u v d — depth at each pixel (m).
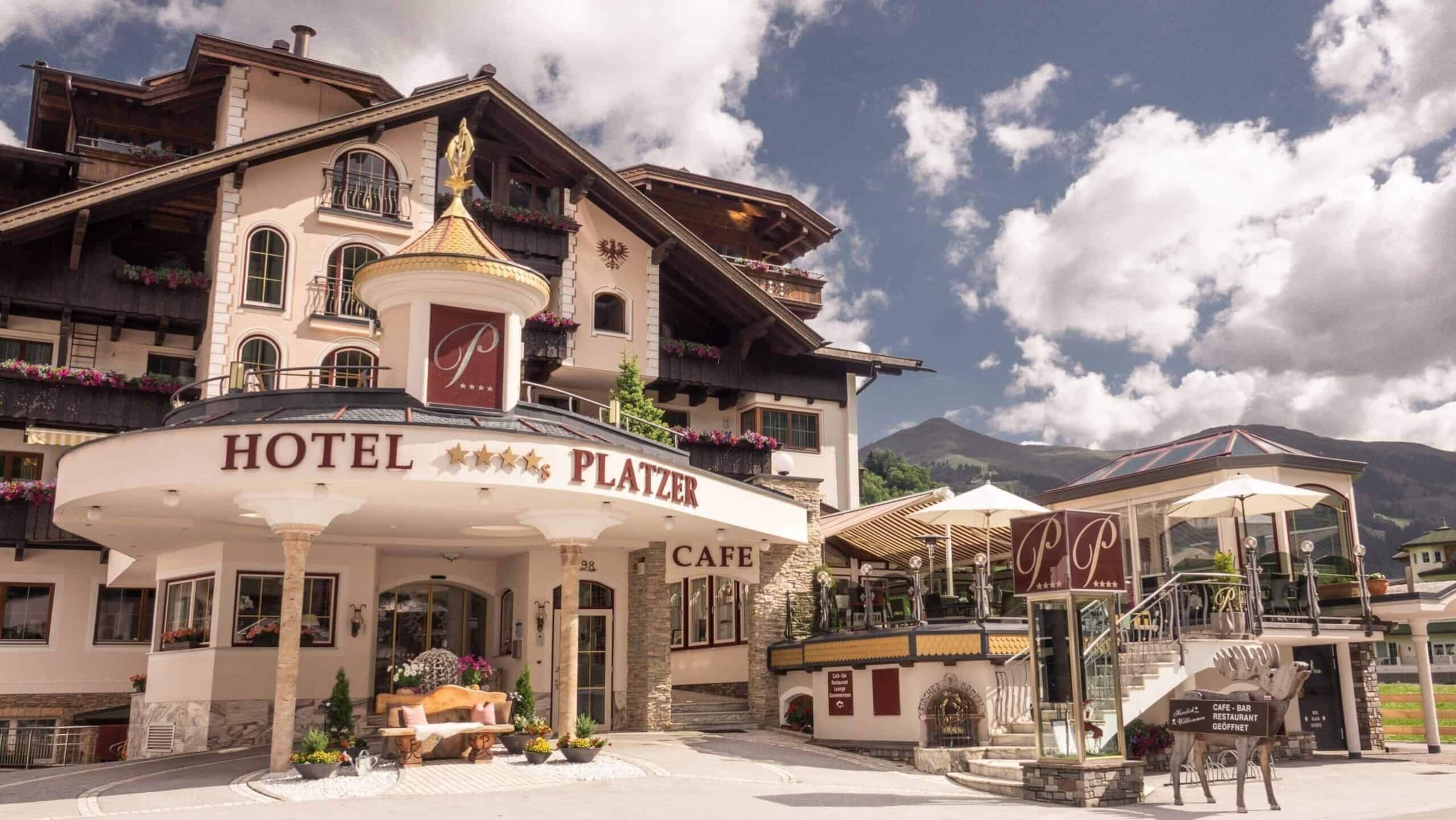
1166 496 22.86
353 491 14.84
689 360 29.25
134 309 23.62
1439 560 49.12
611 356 27.97
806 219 35.88
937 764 16.86
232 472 14.02
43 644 24.84
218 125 26.94
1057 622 14.10
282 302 24.14
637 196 28.05
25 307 23.36
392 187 25.66
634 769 15.84
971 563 25.34
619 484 15.95
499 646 23.44
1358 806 13.35
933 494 25.28
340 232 25.00
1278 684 13.21
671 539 21.84
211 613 20.17
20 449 24.39
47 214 21.70
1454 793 14.63
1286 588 19.81
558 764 15.84
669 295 30.92
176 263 26.11
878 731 18.80
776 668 22.27
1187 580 20.52
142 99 26.33
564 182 28.31
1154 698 16.56
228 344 23.44
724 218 35.88
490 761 16.09
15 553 24.47
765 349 30.69
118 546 20.78
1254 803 13.69
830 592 23.08
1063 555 13.83
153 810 11.97
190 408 16.02
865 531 24.78
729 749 18.72
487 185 29.16
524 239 27.23
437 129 26.50
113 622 25.75
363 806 12.34
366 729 20.38
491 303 16.17
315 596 20.91
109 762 20.91
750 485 20.36
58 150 28.94
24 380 22.31
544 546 21.84
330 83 26.36
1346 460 22.00
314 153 25.02
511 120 26.78
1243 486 18.70
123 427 23.16
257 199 24.20
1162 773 17.38
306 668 20.48
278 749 14.63
